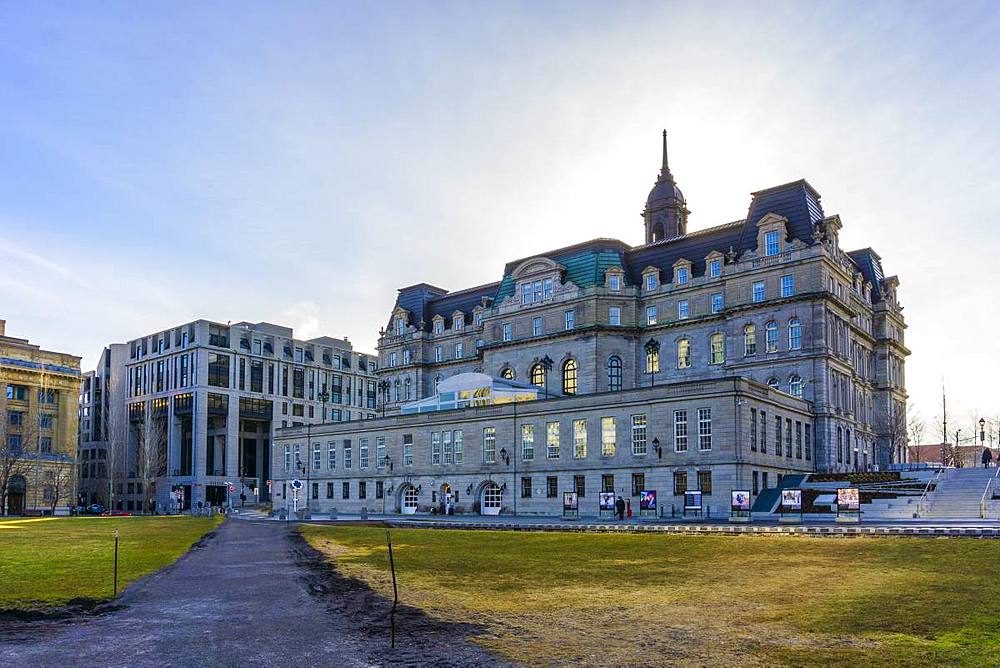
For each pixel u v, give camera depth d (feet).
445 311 438.40
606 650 62.90
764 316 298.15
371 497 346.74
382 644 66.13
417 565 117.50
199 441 510.99
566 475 277.23
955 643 62.03
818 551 119.24
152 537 184.03
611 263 344.49
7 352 477.77
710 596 85.30
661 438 254.06
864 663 57.31
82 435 606.55
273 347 568.82
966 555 109.60
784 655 60.08
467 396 331.77
